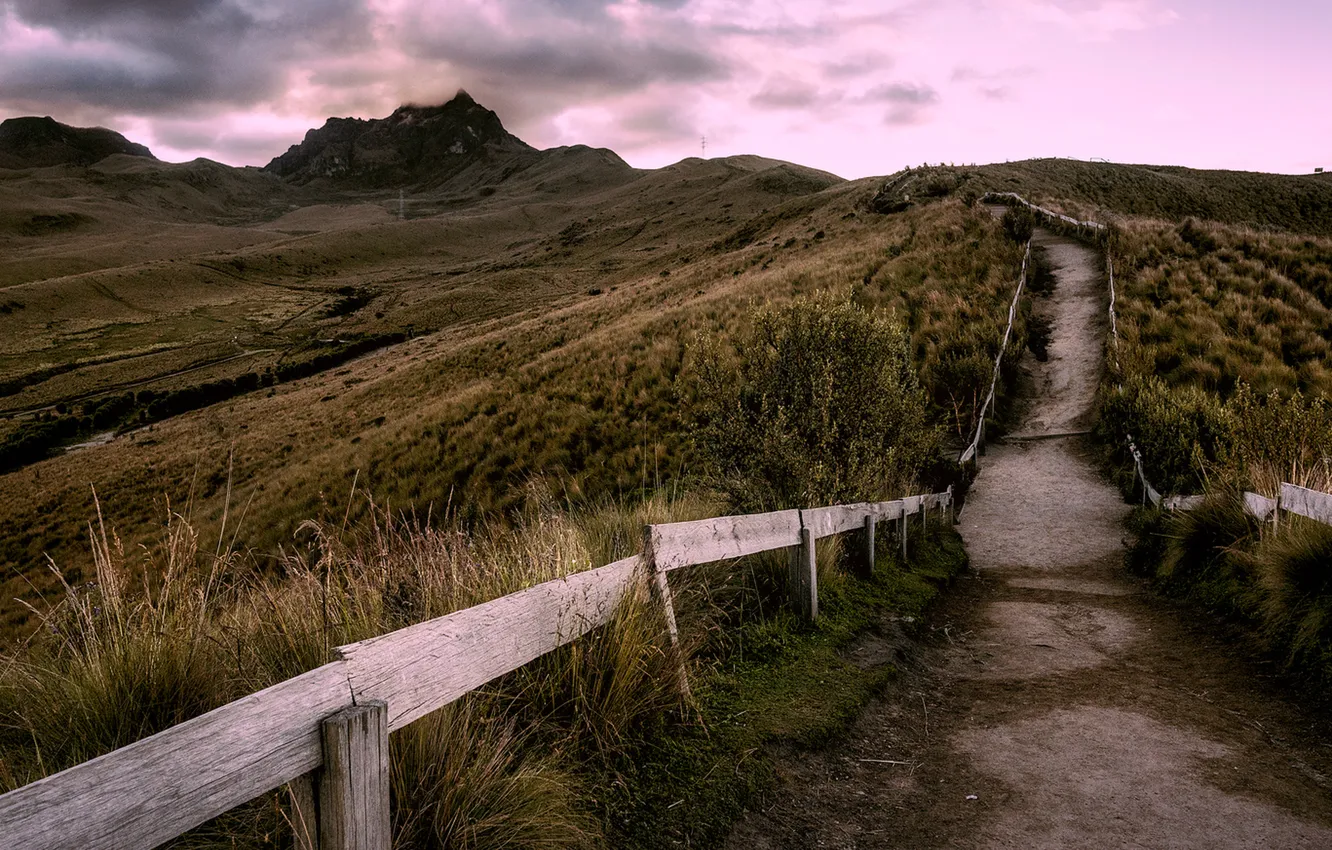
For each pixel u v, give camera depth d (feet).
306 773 6.06
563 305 229.04
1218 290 67.51
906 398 28.09
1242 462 25.12
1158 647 18.75
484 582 11.77
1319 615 15.23
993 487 46.16
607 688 11.19
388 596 11.30
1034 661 18.34
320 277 614.34
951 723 14.25
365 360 247.29
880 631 19.02
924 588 24.41
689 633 14.23
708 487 23.90
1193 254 80.48
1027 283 85.87
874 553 24.64
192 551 11.11
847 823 10.49
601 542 18.11
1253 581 19.44
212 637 9.64
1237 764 11.85
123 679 8.75
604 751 10.50
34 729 8.93
